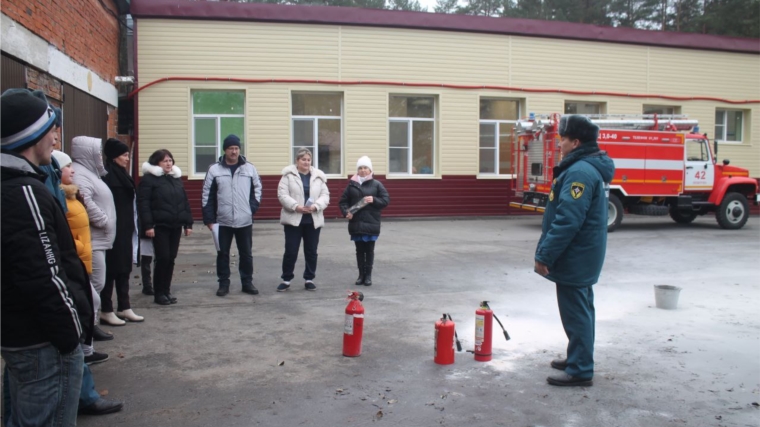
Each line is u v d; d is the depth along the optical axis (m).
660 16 35.94
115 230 5.50
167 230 6.89
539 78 18.55
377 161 17.38
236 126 16.66
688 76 20.08
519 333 6.04
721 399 4.41
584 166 4.51
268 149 16.66
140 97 16.00
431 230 14.84
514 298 7.55
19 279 2.54
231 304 7.11
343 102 17.11
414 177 17.70
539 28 18.36
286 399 4.36
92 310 3.03
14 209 2.53
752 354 5.41
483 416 4.09
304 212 7.69
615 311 6.98
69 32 10.88
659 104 19.88
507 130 18.66
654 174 14.95
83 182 5.20
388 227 15.49
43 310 2.58
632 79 19.48
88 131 12.42
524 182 15.43
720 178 15.62
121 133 16.36
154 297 7.16
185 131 16.20
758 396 4.46
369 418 4.04
